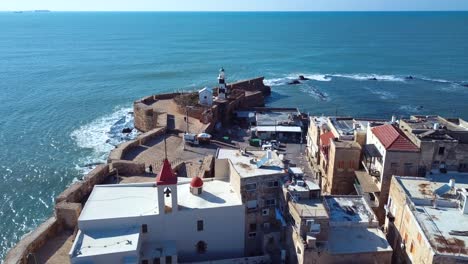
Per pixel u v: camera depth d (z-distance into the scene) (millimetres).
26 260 45312
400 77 185375
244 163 51812
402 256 45500
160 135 89750
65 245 49094
